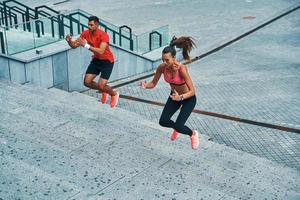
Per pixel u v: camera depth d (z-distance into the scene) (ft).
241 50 67.26
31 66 42.83
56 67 45.80
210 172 21.18
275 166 24.64
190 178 19.06
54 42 47.91
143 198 16.74
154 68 61.21
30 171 17.65
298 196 19.39
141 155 21.45
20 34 43.11
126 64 56.29
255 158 25.63
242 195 18.97
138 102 47.98
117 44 55.01
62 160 19.58
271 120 42.55
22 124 24.93
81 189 16.58
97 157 20.79
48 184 16.71
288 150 36.58
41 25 45.75
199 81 54.44
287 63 61.00
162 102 47.93
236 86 52.37
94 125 26.78
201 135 34.63
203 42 70.54
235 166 23.68
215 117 43.47
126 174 18.75
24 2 98.63
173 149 24.02
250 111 44.86
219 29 78.07
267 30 77.97
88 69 26.91
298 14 88.38
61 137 23.25
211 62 62.13
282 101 47.50
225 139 38.75
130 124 29.17
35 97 32.94
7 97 32.40
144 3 100.27
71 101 37.04
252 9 92.27
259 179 21.25
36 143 21.34
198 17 86.89
